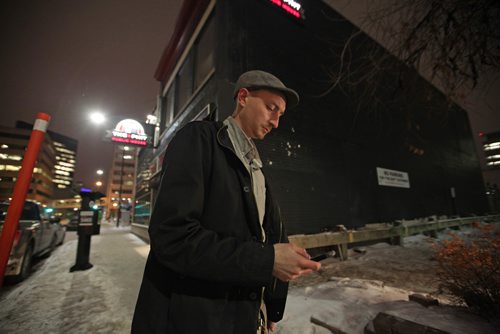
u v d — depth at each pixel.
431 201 9.95
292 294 3.12
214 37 5.68
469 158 13.59
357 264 4.70
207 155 0.79
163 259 0.61
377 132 8.56
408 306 2.28
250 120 0.97
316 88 6.96
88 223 4.91
